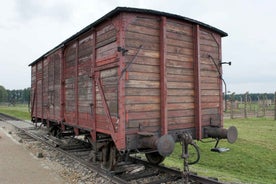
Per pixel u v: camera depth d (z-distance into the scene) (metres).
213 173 7.13
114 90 5.82
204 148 10.70
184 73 6.57
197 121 6.69
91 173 6.53
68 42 8.63
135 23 5.68
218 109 7.48
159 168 6.70
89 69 7.11
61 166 7.34
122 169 6.58
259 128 17.78
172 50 6.32
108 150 6.56
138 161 7.42
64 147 9.62
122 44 5.45
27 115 31.75
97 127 6.71
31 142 11.41
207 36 7.21
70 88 8.64
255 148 10.93
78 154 8.70
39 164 7.58
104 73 6.27
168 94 6.19
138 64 5.67
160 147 5.10
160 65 6.03
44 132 14.44
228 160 9.14
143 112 5.71
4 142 11.59
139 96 5.66
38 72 13.05
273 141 12.54
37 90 13.26
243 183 6.29
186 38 6.66
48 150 9.59
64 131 9.92
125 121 5.43
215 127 7.22
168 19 6.27
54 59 10.18
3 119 24.83
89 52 7.12
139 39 5.73
